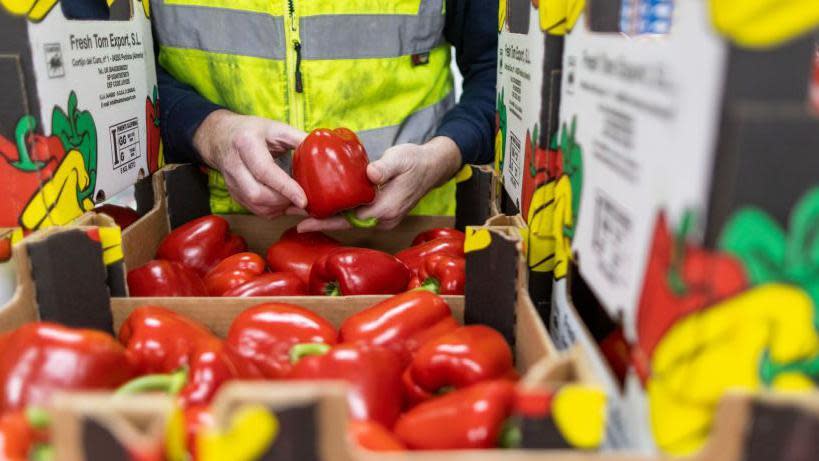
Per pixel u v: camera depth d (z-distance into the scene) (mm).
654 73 655
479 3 2000
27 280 1089
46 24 1129
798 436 591
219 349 1046
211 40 1857
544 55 1059
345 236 1876
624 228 744
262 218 1905
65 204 1205
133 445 581
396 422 1014
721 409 597
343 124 1957
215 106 1816
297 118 1915
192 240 1657
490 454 641
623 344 753
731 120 548
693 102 574
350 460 634
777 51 542
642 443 702
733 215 564
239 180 1649
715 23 538
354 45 1869
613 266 785
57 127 1168
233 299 1271
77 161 1246
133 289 1377
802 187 559
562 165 1033
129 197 1688
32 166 1129
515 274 1107
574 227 962
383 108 1989
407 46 1954
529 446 688
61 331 901
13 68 1085
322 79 1874
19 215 1148
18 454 694
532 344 1013
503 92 1583
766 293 591
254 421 613
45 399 829
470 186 1775
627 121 732
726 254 577
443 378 1077
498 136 1692
